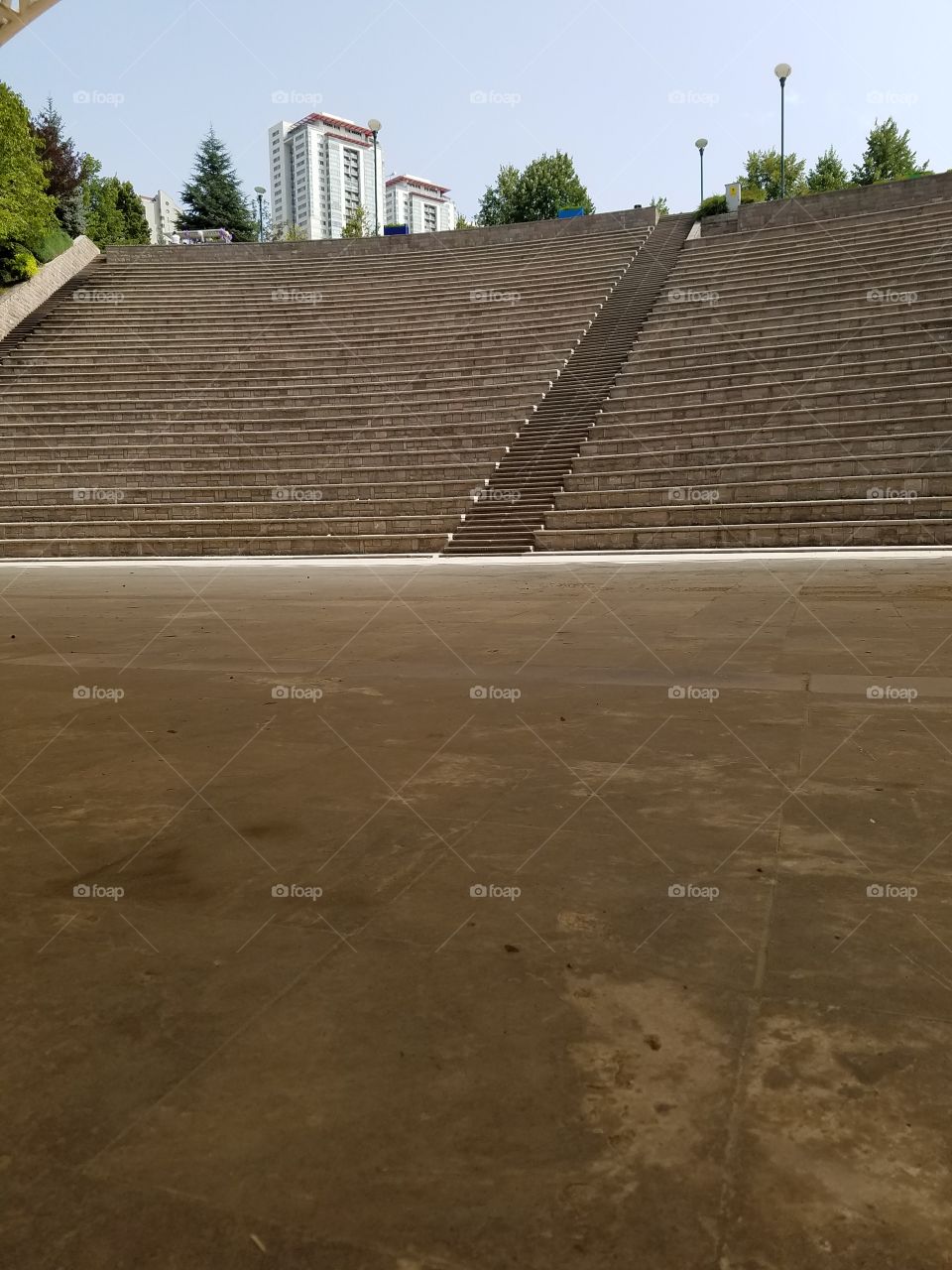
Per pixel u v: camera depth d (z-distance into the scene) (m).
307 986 2.02
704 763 3.83
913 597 10.38
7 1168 1.45
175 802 3.46
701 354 26.98
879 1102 1.56
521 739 4.36
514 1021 1.85
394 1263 1.24
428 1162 1.44
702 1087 1.61
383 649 7.58
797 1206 1.33
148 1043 1.80
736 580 13.11
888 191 33.91
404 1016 1.88
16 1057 1.76
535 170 69.25
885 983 1.98
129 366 33.56
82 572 19.75
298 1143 1.49
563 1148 1.46
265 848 2.93
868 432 21.09
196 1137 1.51
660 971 2.05
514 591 12.71
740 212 36.38
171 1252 1.27
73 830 3.14
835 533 18.75
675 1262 1.23
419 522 22.98
